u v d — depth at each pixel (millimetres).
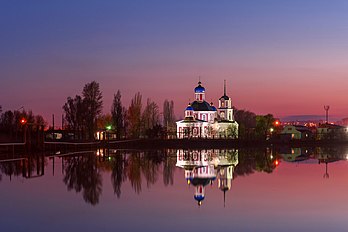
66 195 42188
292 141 179250
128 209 35281
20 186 48438
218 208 35594
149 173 62312
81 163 80312
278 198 40219
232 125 198875
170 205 36906
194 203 37719
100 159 91500
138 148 148750
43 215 33156
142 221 31219
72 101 176625
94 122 172875
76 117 172000
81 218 32125
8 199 40000
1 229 29141
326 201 38688
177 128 198125
